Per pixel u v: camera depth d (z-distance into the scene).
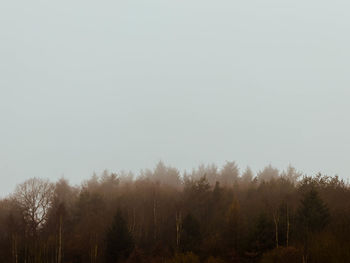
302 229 40.09
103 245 48.91
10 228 54.88
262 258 38.00
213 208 53.28
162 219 53.88
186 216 47.31
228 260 40.19
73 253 48.53
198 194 56.00
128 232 47.34
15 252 47.56
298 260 35.12
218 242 43.41
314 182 51.41
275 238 40.03
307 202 41.59
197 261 39.94
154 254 45.22
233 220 44.34
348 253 32.78
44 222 57.69
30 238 52.19
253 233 40.59
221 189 56.62
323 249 34.56
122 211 54.97
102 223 52.62
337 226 38.28
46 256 47.28
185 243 44.47
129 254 45.72
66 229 54.62
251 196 55.69
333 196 47.53
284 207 44.06
